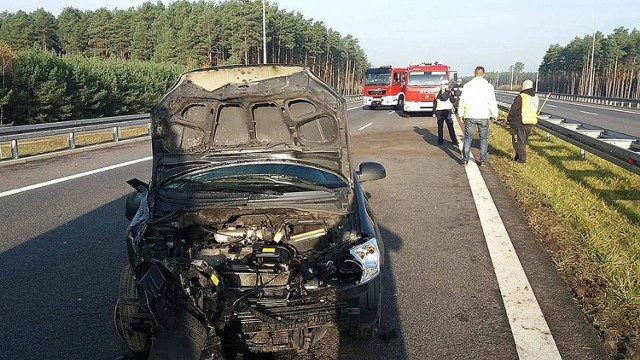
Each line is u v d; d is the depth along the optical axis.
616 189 8.83
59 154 14.64
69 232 6.91
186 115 4.28
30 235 6.77
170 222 4.02
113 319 4.37
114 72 38.31
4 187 10.00
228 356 3.51
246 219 4.19
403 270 5.29
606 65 85.25
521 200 8.00
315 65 83.62
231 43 63.88
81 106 34.44
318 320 3.41
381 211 7.65
